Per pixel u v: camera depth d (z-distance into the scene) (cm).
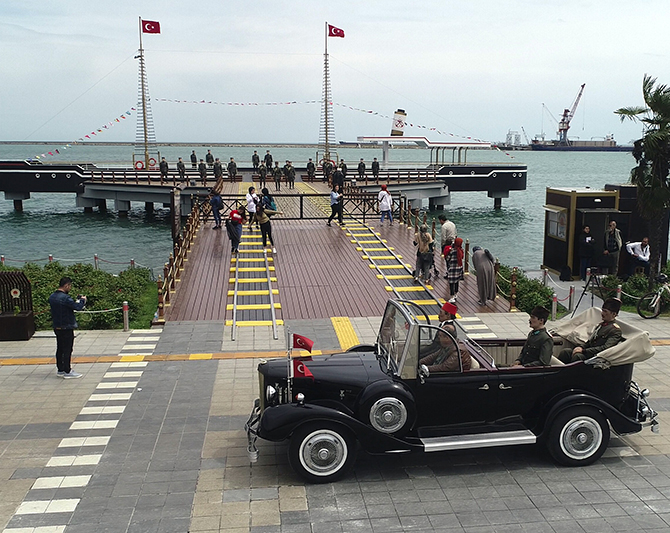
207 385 1120
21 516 700
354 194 3177
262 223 2189
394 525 679
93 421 963
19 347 1334
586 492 747
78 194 4959
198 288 1783
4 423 955
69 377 1151
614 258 2075
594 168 14875
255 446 855
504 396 812
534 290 1789
